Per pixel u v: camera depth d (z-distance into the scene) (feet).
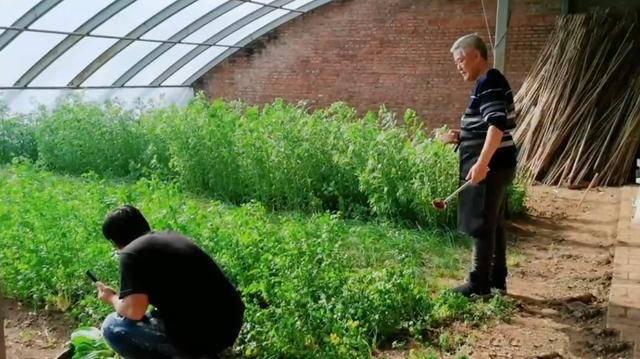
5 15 30.60
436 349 12.90
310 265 13.30
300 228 15.26
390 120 25.75
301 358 11.78
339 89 48.80
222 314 9.76
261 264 13.43
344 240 19.12
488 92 13.94
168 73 47.96
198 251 9.77
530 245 20.92
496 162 14.25
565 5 40.60
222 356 12.18
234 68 51.49
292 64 49.88
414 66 46.16
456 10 44.32
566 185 31.65
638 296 15.21
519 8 42.29
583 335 13.51
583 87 33.63
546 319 14.38
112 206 16.44
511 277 17.46
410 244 19.43
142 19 37.83
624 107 33.22
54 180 22.65
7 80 36.06
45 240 15.07
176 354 10.17
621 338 13.12
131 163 29.86
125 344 10.62
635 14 35.63
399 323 13.58
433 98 46.01
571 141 32.94
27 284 14.83
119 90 44.80
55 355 12.82
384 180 22.11
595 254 19.80
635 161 32.81
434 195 21.65
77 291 14.85
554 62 34.91
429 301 14.43
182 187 26.84
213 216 16.22
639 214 22.74
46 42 34.91
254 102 51.65
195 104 29.99
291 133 24.73
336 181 24.38
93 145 31.45
